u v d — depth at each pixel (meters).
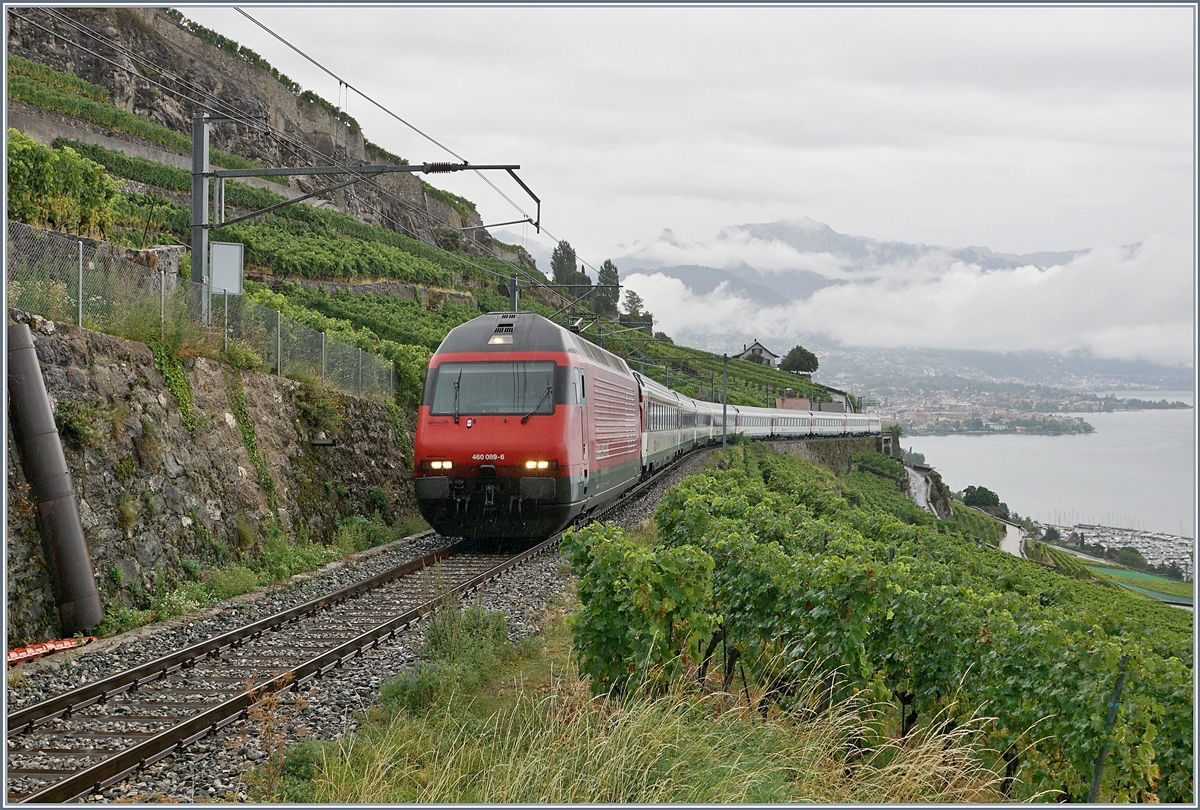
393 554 17.77
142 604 12.02
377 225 78.06
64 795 6.12
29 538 10.48
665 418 36.09
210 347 16.23
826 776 6.80
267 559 15.10
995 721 7.63
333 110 78.25
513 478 17.16
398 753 6.88
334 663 9.48
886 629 8.78
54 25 53.03
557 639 10.95
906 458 195.62
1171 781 6.85
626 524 22.47
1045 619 7.98
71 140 44.28
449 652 9.68
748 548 9.80
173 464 13.80
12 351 10.60
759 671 8.86
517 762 6.51
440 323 51.75
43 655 9.71
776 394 106.31
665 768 6.34
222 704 7.75
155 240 31.45
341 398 21.11
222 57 66.69
